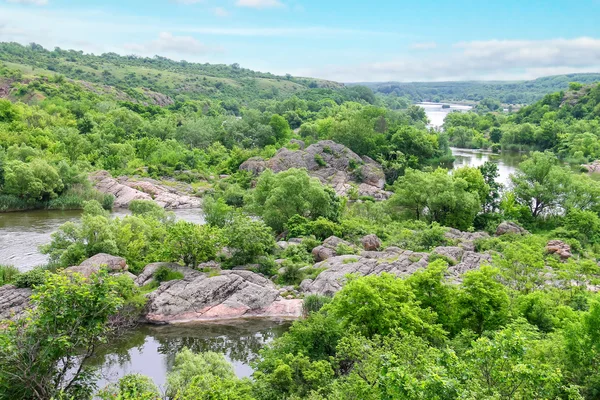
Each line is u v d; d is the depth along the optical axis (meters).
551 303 34.72
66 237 53.47
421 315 29.53
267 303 46.12
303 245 60.69
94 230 52.38
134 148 130.88
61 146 119.31
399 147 133.88
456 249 58.06
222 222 72.31
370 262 52.34
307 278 51.28
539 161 82.38
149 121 166.62
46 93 179.38
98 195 93.00
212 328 42.72
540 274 43.59
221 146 143.50
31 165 89.12
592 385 22.69
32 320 17.75
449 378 16.28
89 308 18.41
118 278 42.75
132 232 56.84
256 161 118.12
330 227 67.06
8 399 17.45
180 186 106.88
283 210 72.50
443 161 146.88
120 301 19.47
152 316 42.84
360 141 131.50
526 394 17.16
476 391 16.36
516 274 40.44
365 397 20.02
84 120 143.88
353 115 147.25
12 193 86.81
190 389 21.36
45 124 138.50
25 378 16.95
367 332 27.98
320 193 72.94
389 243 63.72
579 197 78.56
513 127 191.00
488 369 17.73
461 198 75.25
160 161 122.25
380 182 113.44
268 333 42.06
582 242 67.62
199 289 45.72
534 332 27.83
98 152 123.44
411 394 15.40
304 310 42.66
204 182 112.88
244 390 24.95
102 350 37.03
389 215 79.12
